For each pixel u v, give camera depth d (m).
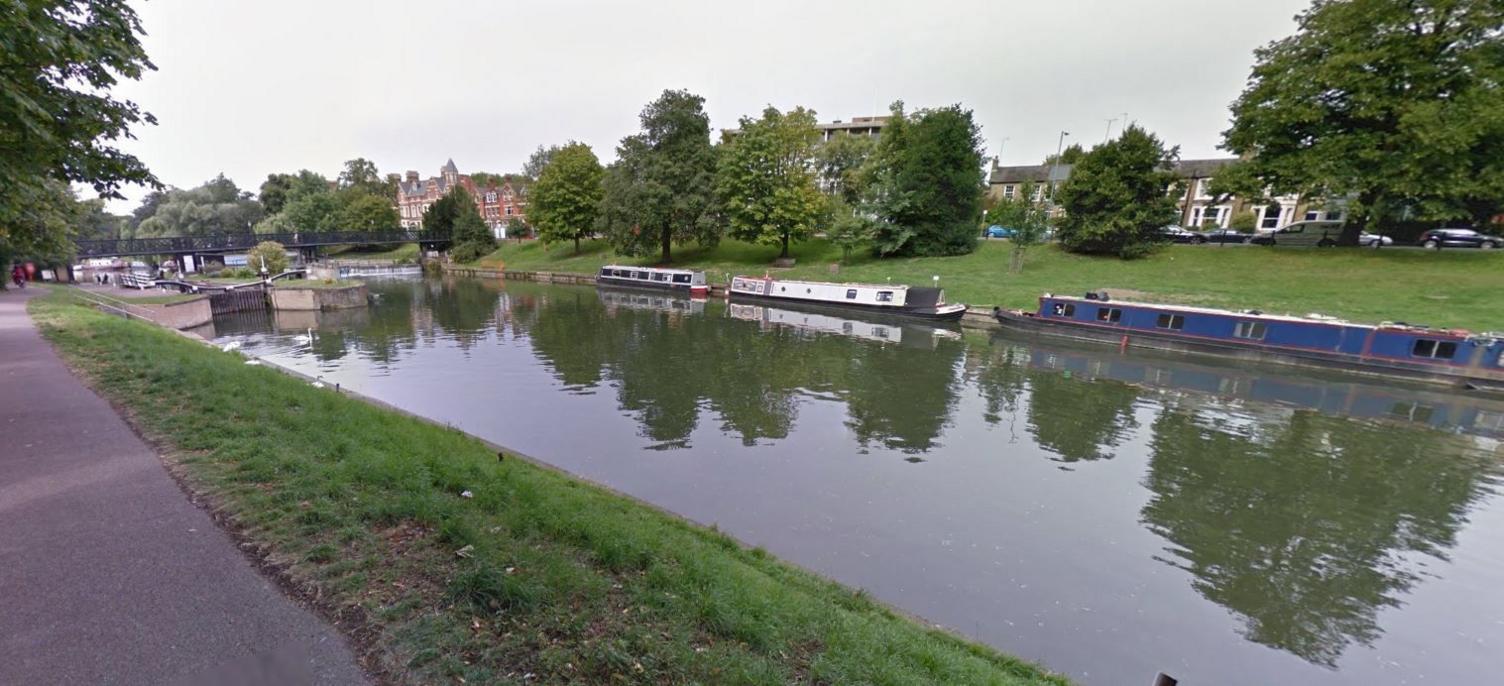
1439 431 16.19
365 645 3.81
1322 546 10.33
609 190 55.88
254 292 41.31
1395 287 28.12
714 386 20.17
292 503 5.71
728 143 60.34
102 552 4.77
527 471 9.27
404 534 5.39
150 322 24.88
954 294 36.50
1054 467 13.45
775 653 4.44
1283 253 35.41
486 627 4.11
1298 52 33.78
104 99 9.40
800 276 46.09
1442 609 8.70
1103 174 40.28
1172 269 36.16
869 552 9.62
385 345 28.05
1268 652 7.69
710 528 8.95
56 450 7.04
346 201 102.81
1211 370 22.83
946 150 46.06
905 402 18.42
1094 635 7.81
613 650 3.97
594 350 26.52
